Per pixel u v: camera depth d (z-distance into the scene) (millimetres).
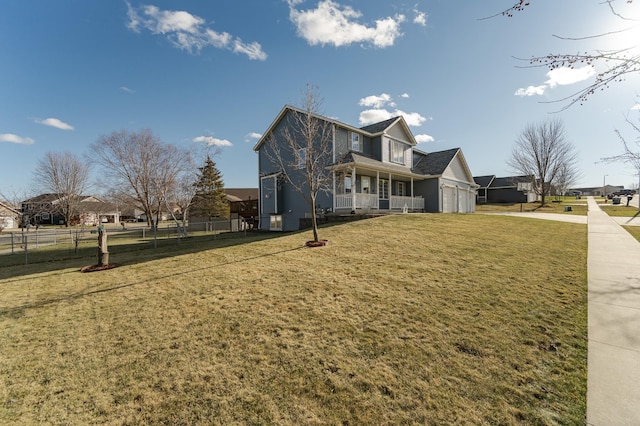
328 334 3887
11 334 4254
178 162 24859
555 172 36781
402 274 6266
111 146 29188
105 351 3695
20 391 2955
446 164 23062
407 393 2727
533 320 4137
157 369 3260
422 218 14555
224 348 3643
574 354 3303
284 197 20047
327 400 2674
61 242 18109
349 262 7336
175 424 2453
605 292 5199
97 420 2533
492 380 2877
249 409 2588
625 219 18750
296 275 6496
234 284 6117
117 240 18188
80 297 5871
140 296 5734
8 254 13148
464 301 4809
